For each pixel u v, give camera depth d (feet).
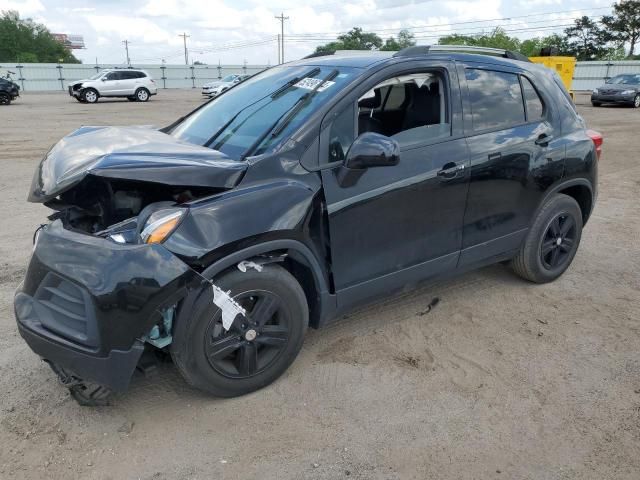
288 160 9.61
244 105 11.78
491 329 12.55
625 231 20.07
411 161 10.85
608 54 207.00
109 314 8.05
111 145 9.93
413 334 12.27
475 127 12.02
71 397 9.87
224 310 8.80
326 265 10.11
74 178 8.52
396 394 10.12
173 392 10.09
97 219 9.77
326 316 10.57
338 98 10.25
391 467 8.38
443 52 11.98
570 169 13.91
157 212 8.63
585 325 12.76
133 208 9.48
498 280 15.24
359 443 8.86
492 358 11.35
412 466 8.40
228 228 8.67
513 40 151.43
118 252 8.12
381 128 11.75
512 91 12.96
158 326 8.70
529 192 13.19
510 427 9.27
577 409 9.75
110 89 94.38
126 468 8.29
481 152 11.91
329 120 10.10
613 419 9.48
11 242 18.11
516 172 12.68
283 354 10.05
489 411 9.68
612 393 10.21
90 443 8.79
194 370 9.09
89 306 8.09
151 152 9.34
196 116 12.98
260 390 10.15
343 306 10.71
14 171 29.94
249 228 8.82
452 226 11.83
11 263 16.20
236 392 9.77
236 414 9.52
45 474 8.14
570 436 9.06
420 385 10.40
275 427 9.21
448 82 11.70
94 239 8.45
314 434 9.06
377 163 9.37
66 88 157.17
